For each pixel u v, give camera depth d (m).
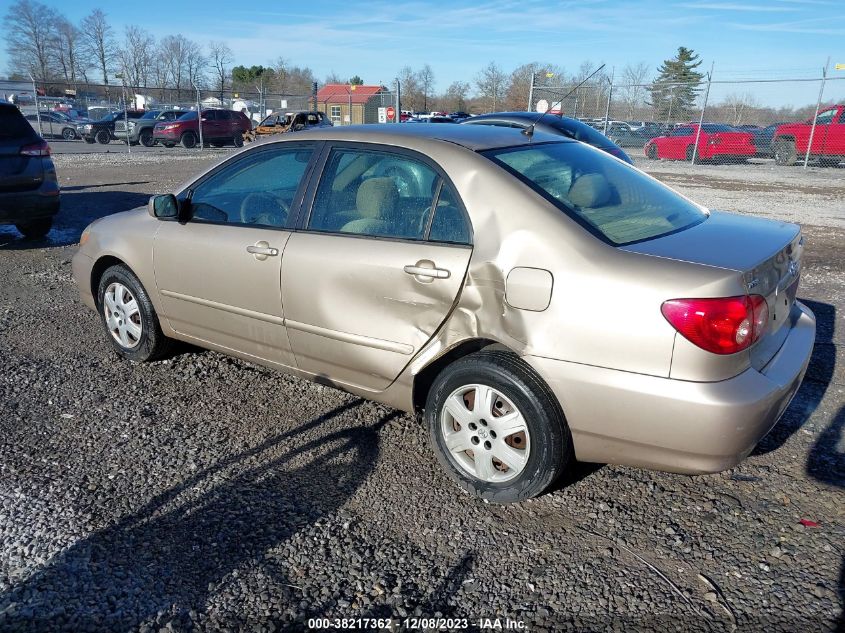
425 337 3.14
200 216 4.10
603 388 2.67
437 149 3.23
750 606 2.46
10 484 3.19
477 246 2.97
